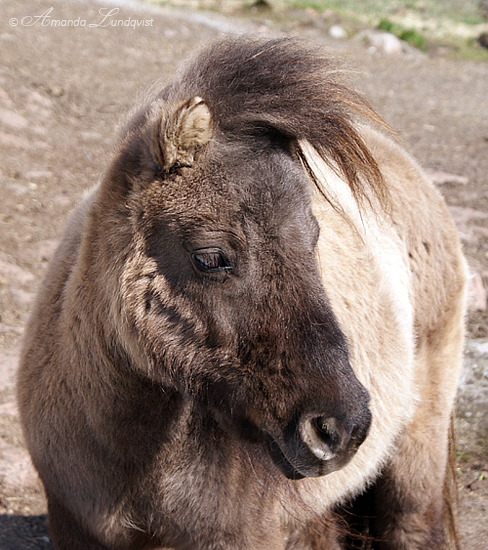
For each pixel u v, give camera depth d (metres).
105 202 2.49
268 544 2.79
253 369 2.29
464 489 4.60
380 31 18.64
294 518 3.11
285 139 2.37
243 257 2.26
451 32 20.92
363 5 23.25
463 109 12.63
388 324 3.21
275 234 2.25
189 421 2.56
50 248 6.22
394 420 3.26
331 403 2.21
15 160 7.50
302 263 2.26
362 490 3.42
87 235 2.55
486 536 4.14
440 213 3.76
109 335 2.46
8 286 5.66
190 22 15.17
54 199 6.96
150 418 2.55
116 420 2.54
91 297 2.52
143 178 2.38
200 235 2.28
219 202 2.27
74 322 2.59
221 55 2.52
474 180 8.92
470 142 10.57
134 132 2.53
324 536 3.51
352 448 2.26
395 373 3.24
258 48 2.48
